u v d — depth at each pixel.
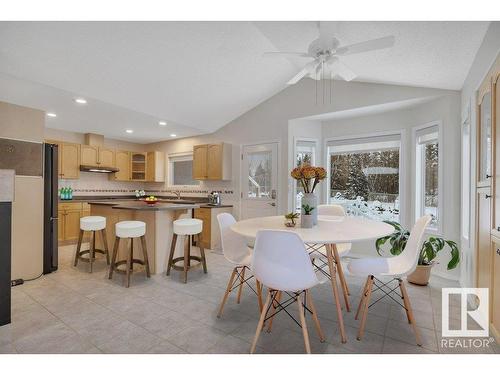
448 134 3.14
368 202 4.15
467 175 2.87
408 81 3.16
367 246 4.02
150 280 3.12
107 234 3.90
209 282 3.07
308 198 2.25
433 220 3.47
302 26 2.53
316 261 3.70
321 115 4.13
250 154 4.95
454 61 2.41
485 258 2.12
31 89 3.20
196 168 5.40
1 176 2.06
